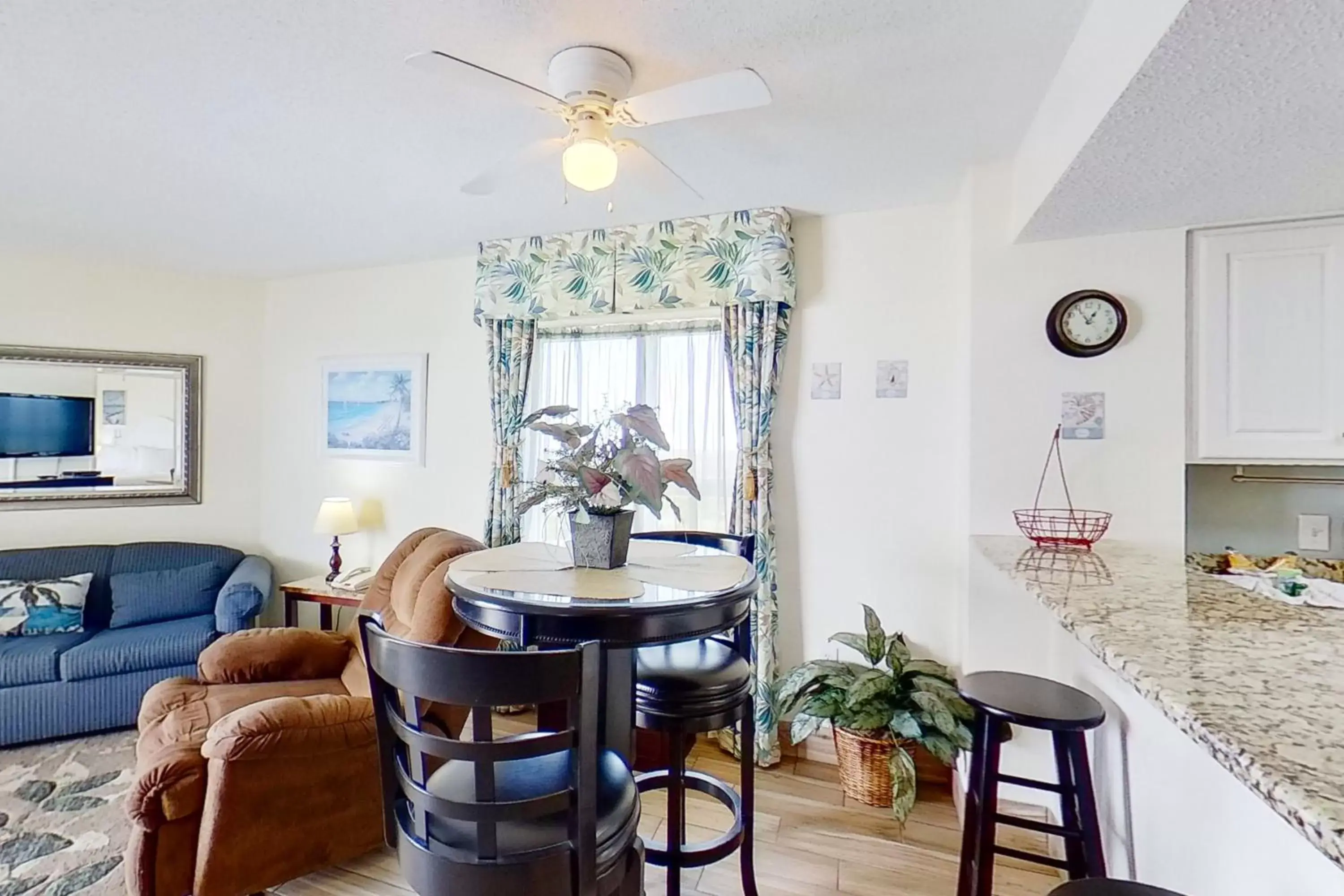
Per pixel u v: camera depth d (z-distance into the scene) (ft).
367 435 12.30
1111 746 5.54
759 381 9.13
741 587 5.01
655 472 5.23
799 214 9.18
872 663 8.04
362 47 5.26
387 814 3.86
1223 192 5.93
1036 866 6.64
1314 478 7.68
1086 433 7.21
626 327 10.48
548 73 5.53
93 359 11.90
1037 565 5.81
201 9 4.78
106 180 8.11
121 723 9.59
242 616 10.35
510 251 10.52
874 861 6.79
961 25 4.93
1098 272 7.18
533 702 3.29
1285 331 6.65
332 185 8.25
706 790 6.07
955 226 8.62
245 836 5.90
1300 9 3.41
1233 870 3.66
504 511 10.76
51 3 4.70
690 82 4.89
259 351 13.21
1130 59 4.13
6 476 11.27
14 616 9.90
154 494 12.41
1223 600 4.45
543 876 3.46
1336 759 2.06
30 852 6.79
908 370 8.81
